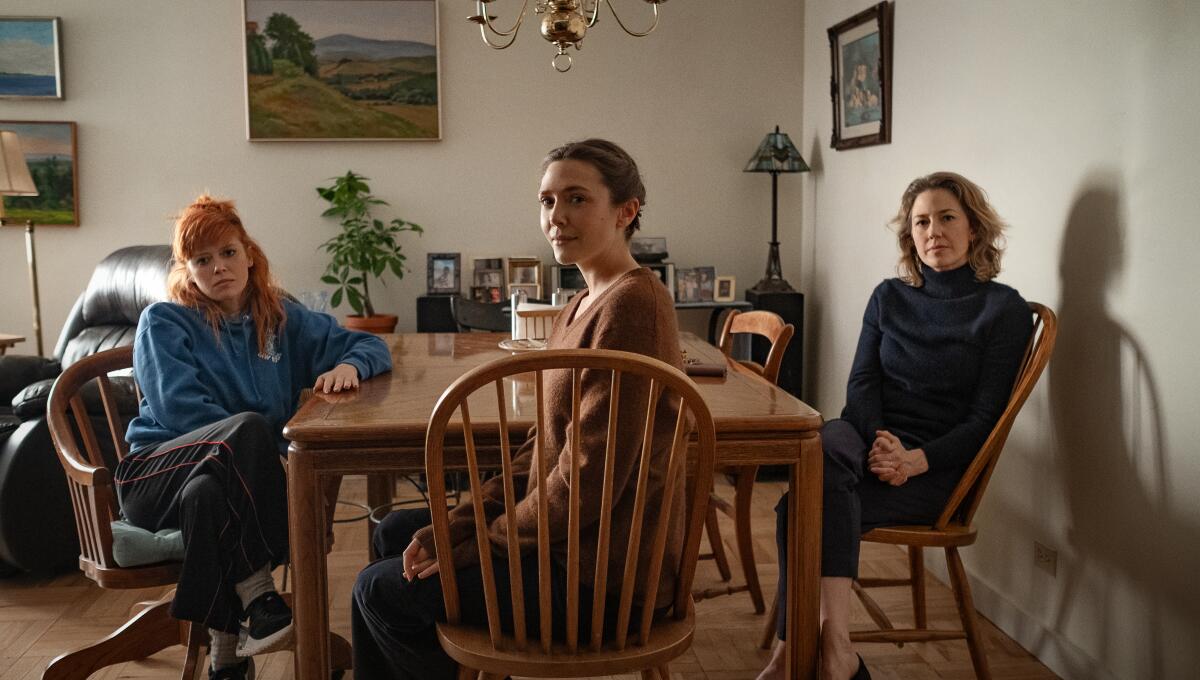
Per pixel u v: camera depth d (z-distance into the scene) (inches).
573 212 66.5
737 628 113.2
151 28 181.2
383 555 80.4
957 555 94.3
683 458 68.7
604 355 59.7
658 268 184.7
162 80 182.4
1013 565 111.5
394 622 69.9
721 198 190.9
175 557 83.8
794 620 79.0
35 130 181.0
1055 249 102.7
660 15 186.5
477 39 185.5
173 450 84.4
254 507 82.4
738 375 95.7
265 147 185.2
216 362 92.9
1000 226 100.7
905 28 140.4
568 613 64.3
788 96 189.6
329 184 186.7
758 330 117.1
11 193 167.6
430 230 188.9
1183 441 84.0
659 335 64.0
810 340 186.9
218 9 181.5
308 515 73.4
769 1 187.6
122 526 84.6
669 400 65.3
